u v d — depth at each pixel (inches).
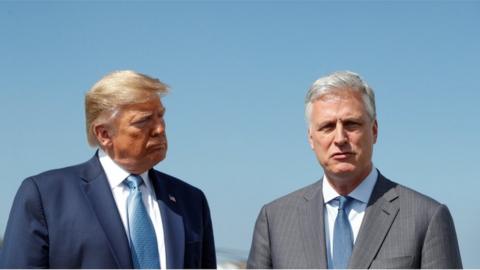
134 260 184.5
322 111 179.9
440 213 181.2
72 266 181.2
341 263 181.9
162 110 190.5
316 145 182.7
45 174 191.8
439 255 177.2
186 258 193.6
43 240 182.7
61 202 186.5
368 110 180.9
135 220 188.1
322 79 183.5
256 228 200.1
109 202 187.8
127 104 185.2
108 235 183.2
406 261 177.5
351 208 187.6
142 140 186.1
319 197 192.1
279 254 190.1
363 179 187.9
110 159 194.4
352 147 178.1
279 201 199.5
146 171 195.5
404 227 181.2
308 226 189.3
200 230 201.9
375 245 180.5
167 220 192.2
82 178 191.5
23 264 179.3
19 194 187.5
